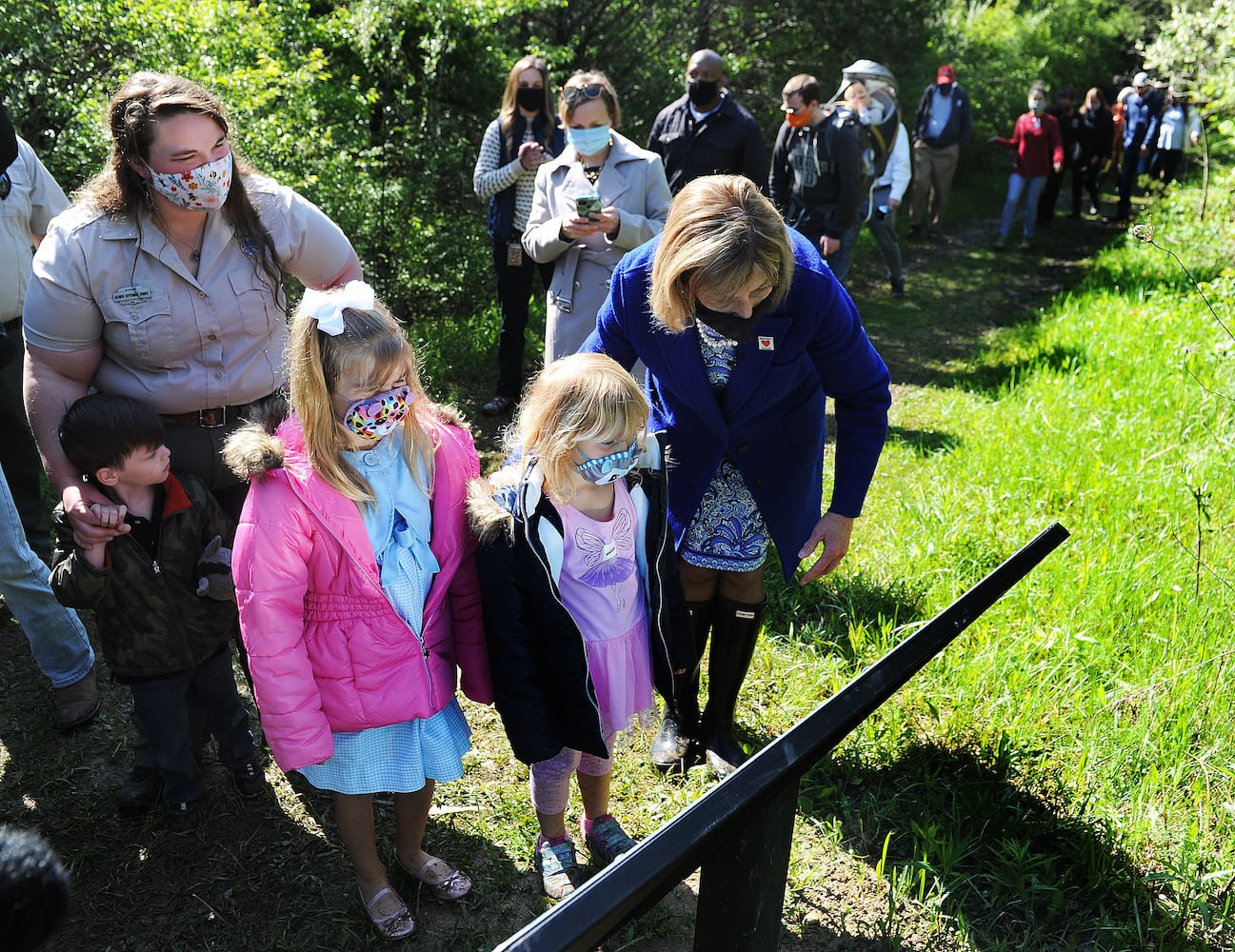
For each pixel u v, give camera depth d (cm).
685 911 267
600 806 274
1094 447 516
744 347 257
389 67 771
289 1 724
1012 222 1331
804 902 266
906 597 398
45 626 310
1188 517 445
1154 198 1238
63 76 527
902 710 321
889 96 793
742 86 1287
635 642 252
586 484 236
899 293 964
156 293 245
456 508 240
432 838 283
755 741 327
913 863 270
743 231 217
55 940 250
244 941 252
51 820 288
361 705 229
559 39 1031
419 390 234
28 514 363
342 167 663
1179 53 816
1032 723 320
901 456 552
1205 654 347
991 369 718
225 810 293
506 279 570
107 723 328
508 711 239
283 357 267
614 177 416
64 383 252
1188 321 685
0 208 314
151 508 254
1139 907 260
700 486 282
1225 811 285
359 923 257
